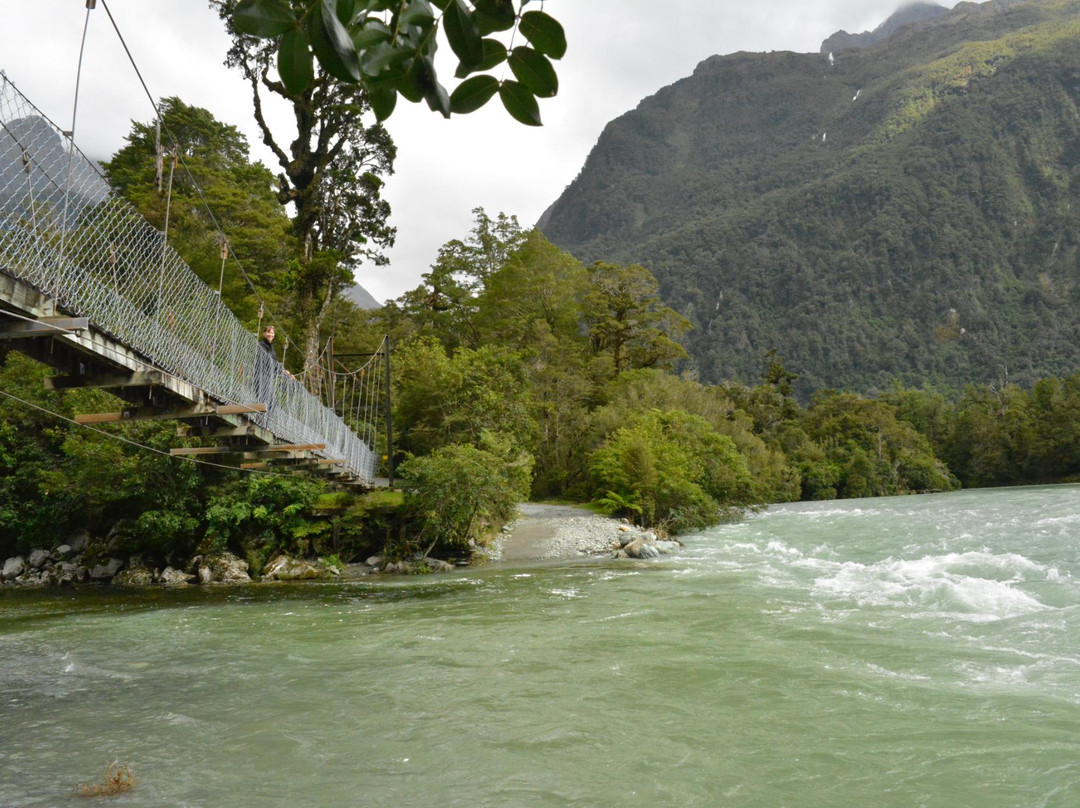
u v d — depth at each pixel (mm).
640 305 57844
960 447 82500
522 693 7852
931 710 6871
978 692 7336
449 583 17750
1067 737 6125
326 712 7562
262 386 14336
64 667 10320
